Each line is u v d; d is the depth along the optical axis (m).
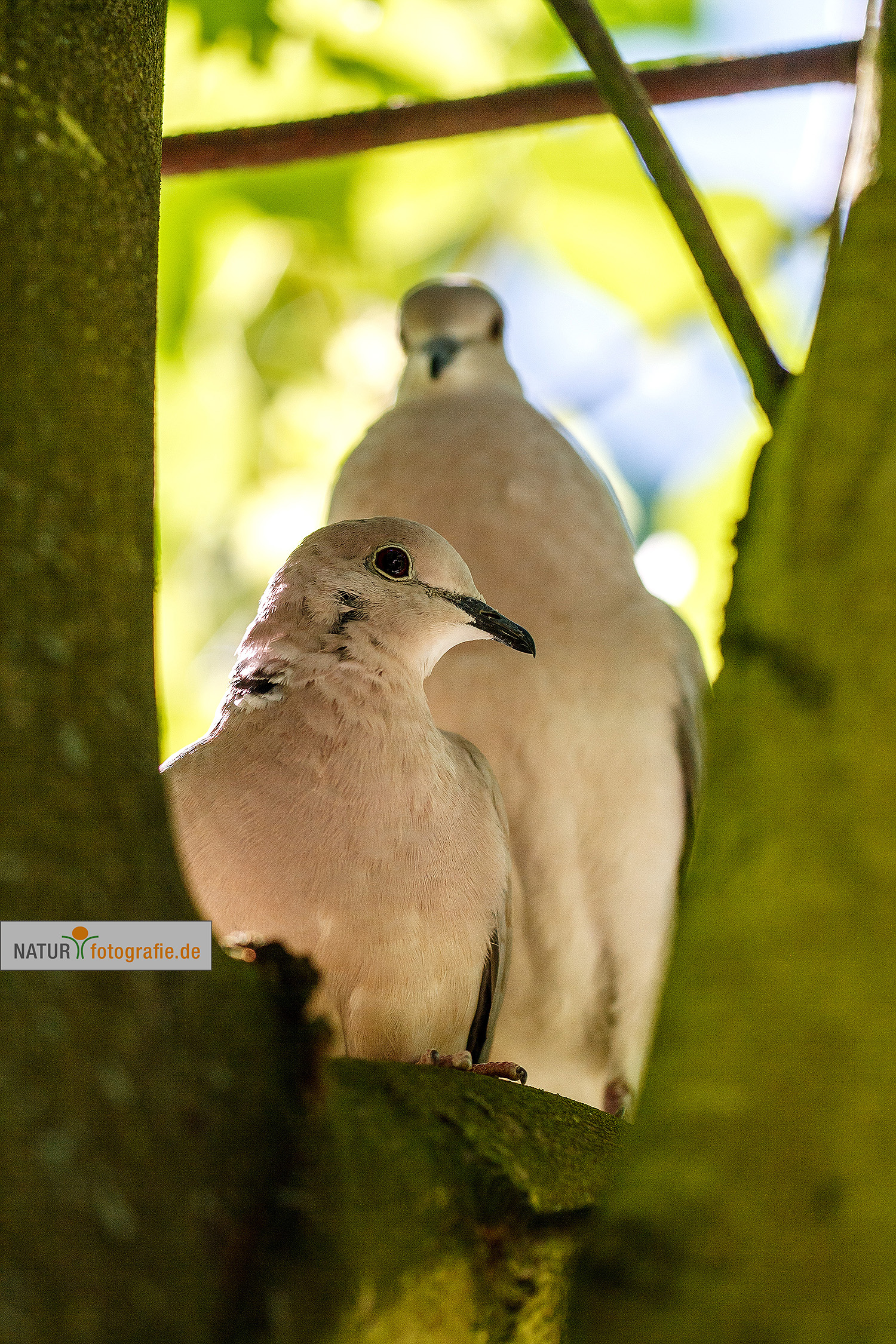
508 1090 4.48
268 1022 3.28
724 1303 2.82
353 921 5.73
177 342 11.56
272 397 12.38
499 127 7.70
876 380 3.29
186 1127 2.82
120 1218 2.60
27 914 2.69
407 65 11.21
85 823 2.83
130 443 3.30
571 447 9.05
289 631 6.54
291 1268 3.06
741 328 5.52
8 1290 2.41
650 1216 2.94
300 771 5.97
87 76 3.67
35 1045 2.62
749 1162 2.90
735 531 3.85
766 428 5.48
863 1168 2.85
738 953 3.04
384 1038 5.84
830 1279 2.80
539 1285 3.86
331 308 12.52
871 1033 2.91
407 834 5.94
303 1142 3.22
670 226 11.89
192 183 11.41
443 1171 3.78
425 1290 3.54
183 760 6.20
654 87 7.52
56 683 2.90
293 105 11.09
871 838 3.02
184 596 11.90
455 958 6.00
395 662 6.48
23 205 3.36
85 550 3.06
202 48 10.34
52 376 3.19
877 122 3.57
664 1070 3.07
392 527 6.89
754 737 3.21
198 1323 2.70
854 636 3.15
